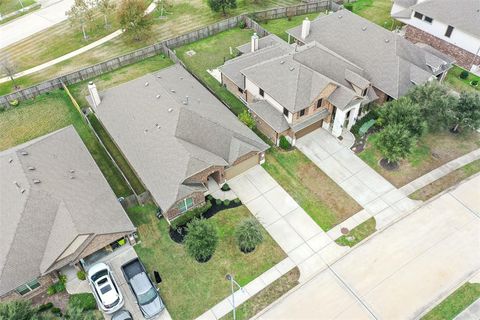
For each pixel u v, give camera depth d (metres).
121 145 38.84
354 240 34.09
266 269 32.28
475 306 29.75
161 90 40.81
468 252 33.09
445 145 42.31
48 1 69.75
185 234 34.56
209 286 31.23
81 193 33.62
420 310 29.66
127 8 54.84
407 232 34.56
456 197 37.22
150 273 32.09
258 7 66.38
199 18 63.78
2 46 58.34
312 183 38.75
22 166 33.84
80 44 58.56
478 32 48.69
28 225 30.45
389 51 45.44
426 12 53.22
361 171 39.81
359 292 30.73
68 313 28.28
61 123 45.72
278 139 41.75
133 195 35.97
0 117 46.50
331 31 50.50
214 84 50.84
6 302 28.98
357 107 42.09
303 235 34.53
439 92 40.50
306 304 30.11
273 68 42.78
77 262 31.06
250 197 37.59
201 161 35.22
